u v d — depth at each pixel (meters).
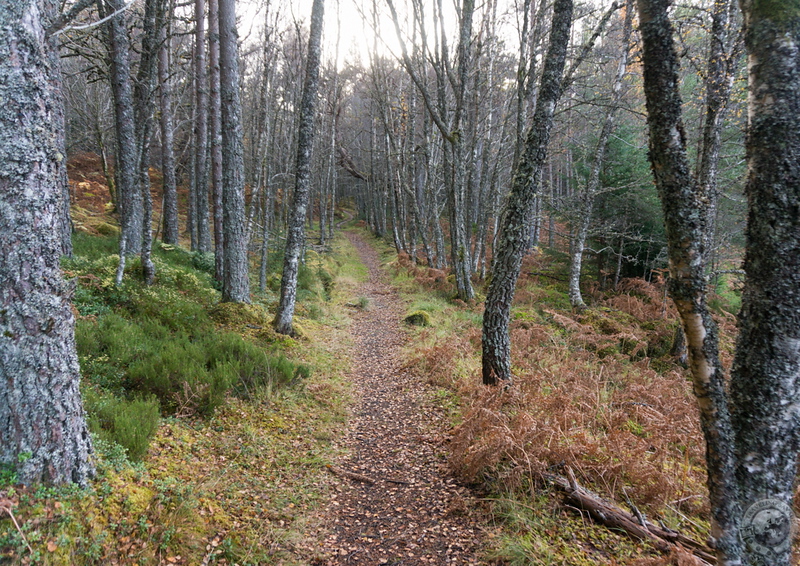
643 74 2.44
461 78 12.18
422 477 4.62
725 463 2.38
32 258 2.77
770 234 2.09
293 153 27.58
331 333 10.29
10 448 2.77
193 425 4.89
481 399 5.00
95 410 4.05
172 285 9.11
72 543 2.65
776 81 2.03
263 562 3.29
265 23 11.63
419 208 21.16
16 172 2.68
